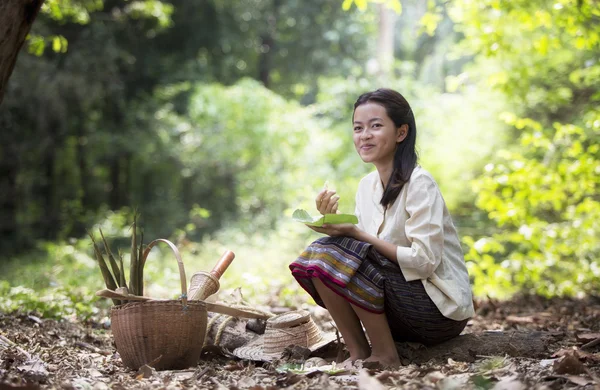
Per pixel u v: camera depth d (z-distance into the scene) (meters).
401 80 18.53
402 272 4.36
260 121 20.17
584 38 8.58
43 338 5.47
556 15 8.73
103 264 4.63
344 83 19.20
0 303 6.85
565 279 9.78
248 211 19.92
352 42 27.31
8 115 18.38
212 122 20.72
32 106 17.94
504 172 9.31
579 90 13.69
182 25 24.30
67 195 20.16
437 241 4.37
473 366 4.14
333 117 19.97
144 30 22.84
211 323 5.12
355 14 26.97
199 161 20.28
